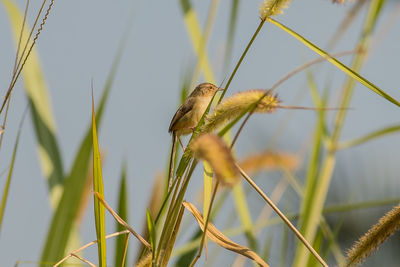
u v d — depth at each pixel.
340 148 10.12
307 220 9.29
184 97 9.19
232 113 4.97
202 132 5.06
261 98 4.82
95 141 6.00
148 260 5.68
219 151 3.84
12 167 6.45
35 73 8.98
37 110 8.87
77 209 7.97
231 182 3.75
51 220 7.93
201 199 9.12
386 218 5.44
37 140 8.75
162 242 5.39
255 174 9.91
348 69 6.05
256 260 5.71
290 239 10.52
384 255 9.61
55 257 7.81
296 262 9.03
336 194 10.90
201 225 5.98
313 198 9.54
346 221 10.72
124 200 7.72
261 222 9.48
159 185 8.02
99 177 6.00
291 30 5.77
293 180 10.07
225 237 6.00
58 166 8.81
